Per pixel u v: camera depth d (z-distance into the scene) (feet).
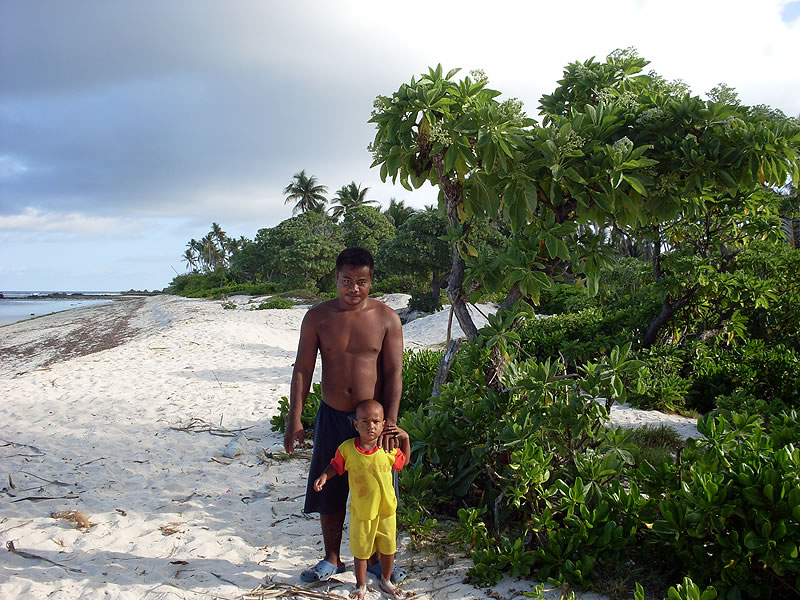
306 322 10.99
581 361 32.50
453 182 15.74
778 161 14.88
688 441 12.13
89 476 17.20
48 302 352.90
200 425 22.93
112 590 10.67
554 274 15.99
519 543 11.13
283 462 18.52
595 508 11.40
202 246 307.58
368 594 10.64
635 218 15.25
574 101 18.57
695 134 15.57
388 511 10.48
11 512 14.43
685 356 31.17
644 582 10.53
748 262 31.94
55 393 29.04
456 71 14.80
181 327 64.90
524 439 12.38
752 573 9.77
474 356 14.65
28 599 10.36
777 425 14.11
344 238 158.71
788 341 33.09
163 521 14.02
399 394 11.00
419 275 101.40
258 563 11.92
